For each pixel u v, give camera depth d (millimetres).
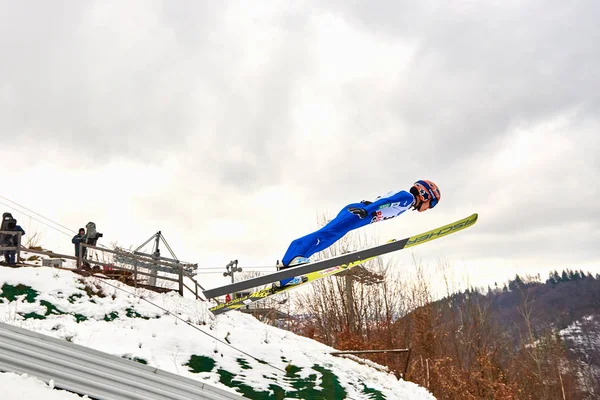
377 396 11789
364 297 23766
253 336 13477
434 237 8281
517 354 31344
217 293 7367
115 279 14367
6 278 11914
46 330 10188
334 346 21328
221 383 10102
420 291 24516
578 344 72812
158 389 7625
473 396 19219
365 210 7781
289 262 7742
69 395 6453
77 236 14320
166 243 15523
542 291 123000
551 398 29297
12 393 5711
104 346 10219
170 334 11797
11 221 13234
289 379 11383
